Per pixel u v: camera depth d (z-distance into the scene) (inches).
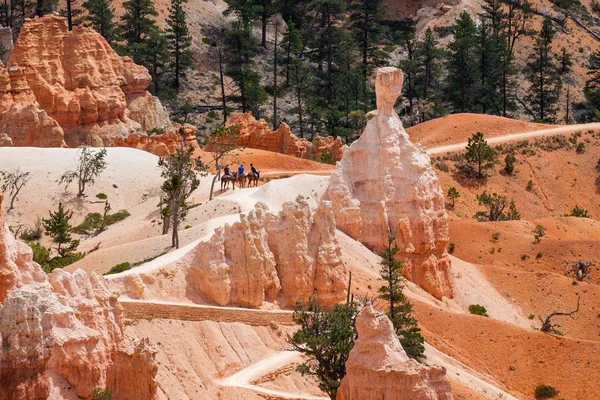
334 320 4352.9
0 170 7106.3
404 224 5866.1
